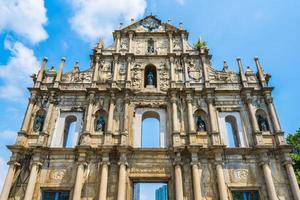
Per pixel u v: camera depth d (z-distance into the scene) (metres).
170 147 29.48
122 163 28.17
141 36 40.81
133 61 37.81
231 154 29.67
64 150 29.45
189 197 27.17
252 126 31.47
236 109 33.50
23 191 27.59
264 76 35.50
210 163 29.16
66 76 36.31
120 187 26.89
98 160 29.28
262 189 27.59
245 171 28.72
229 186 27.78
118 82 35.53
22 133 30.56
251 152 29.52
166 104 33.59
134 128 32.19
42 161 29.17
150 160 29.39
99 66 37.25
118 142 30.62
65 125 33.16
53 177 28.41
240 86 35.28
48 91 34.25
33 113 32.75
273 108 32.62
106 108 33.41
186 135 31.03
